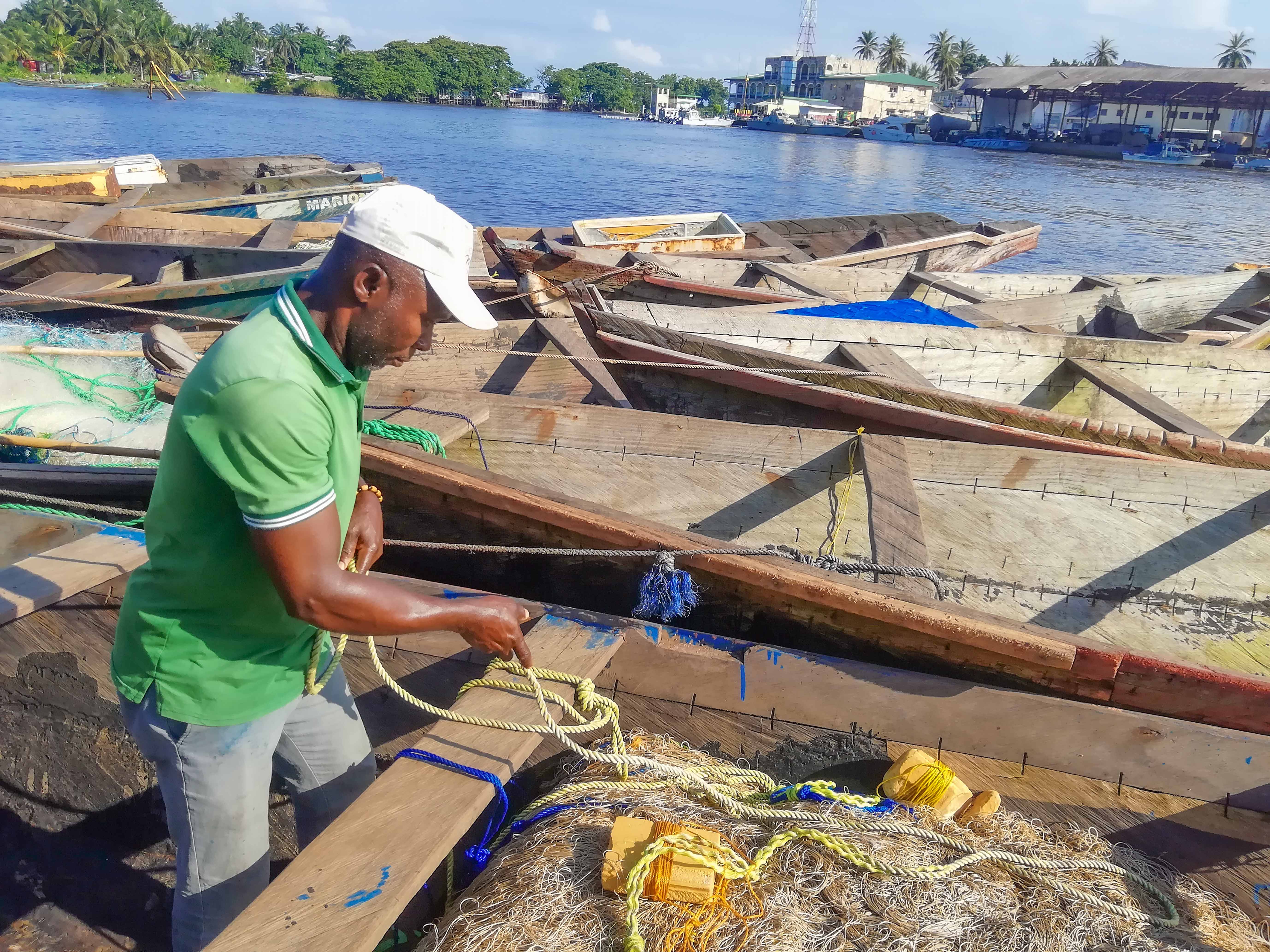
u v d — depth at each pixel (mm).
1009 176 50750
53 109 63344
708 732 2875
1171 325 11117
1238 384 7215
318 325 1712
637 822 2188
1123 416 7316
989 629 2818
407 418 4590
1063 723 2646
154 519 1823
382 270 1665
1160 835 2623
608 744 2693
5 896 2900
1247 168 64312
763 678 2793
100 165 14719
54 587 2887
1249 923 2490
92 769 3027
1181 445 5254
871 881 2158
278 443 1599
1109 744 2631
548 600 3875
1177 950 2193
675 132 111062
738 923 2006
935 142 92250
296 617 1754
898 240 15352
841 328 7082
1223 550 4441
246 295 8273
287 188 14984
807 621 3178
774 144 86500
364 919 1779
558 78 174125
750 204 33938
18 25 115250
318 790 2330
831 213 32031
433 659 2947
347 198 14414
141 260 9742
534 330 6770
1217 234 29031
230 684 1909
